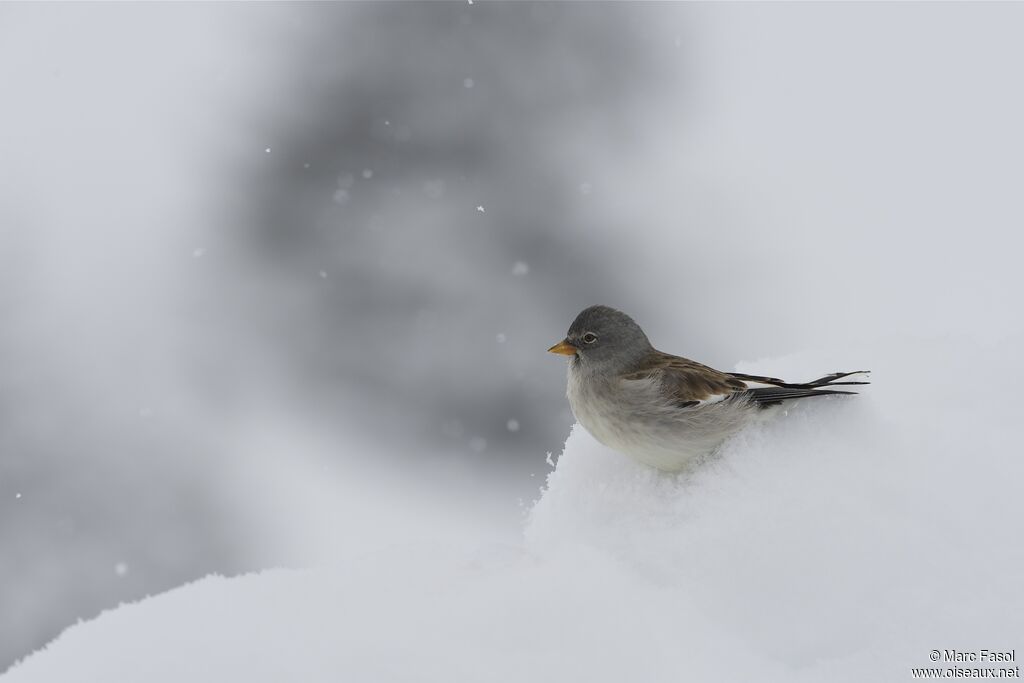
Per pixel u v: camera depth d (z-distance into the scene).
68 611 14.82
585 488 4.02
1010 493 3.15
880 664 2.71
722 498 3.48
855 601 2.90
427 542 3.63
